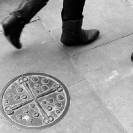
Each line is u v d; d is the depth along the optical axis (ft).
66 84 7.15
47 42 8.25
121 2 9.82
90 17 9.20
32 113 6.50
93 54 7.97
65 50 8.04
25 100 6.73
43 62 7.66
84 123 6.37
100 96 6.91
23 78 7.21
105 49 8.14
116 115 6.54
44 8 9.39
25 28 8.61
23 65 7.54
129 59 7.88
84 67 7.60
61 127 6.28
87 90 7.04
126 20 9.16
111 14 9.35
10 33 6.12
